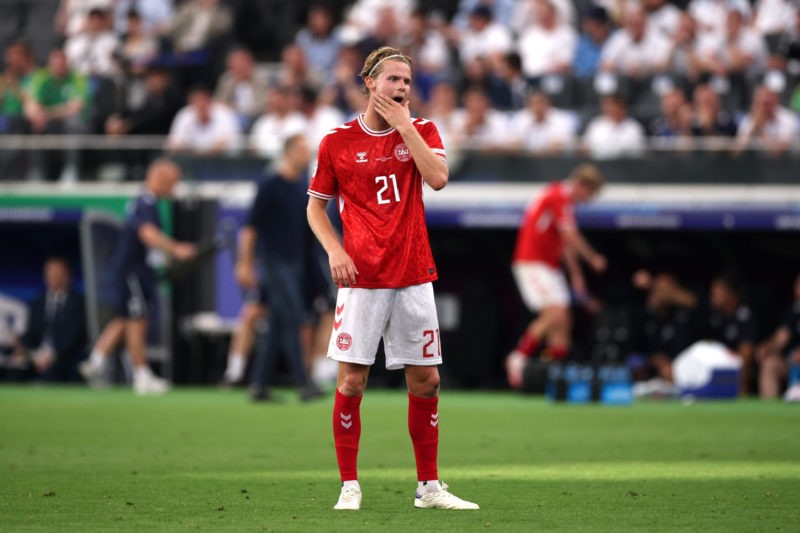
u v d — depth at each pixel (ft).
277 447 96.89
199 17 232.32
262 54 243.60
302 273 150.92
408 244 63.05
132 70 220.84
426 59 208.85
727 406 148.36
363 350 62.85
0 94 218.38
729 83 195.11
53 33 250.98
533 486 73.10
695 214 173.37
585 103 197.98
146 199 164.25
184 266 168.86
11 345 192.95
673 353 171.94
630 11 207.10
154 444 99.19
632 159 175.83
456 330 183.01
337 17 246.27
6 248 195.42
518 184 178.40
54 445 98.02
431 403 63.62
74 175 187.32
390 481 75.77
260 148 182.29
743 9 216.54
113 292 180.14
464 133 184.85
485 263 186.39
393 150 63.41
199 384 185.68
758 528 56.08
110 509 62.28
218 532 54.24
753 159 173.17
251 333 173.27
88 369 176.04
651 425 119.55
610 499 67.05
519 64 200.44
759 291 180.14
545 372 161.99
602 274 187.32
